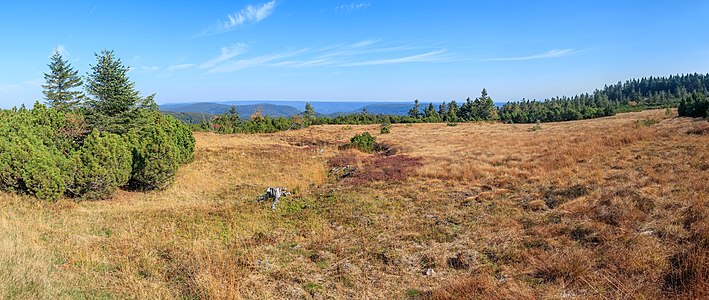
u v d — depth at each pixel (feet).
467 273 21.61
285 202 42.88
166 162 51.44
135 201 45.14
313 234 30.32
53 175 38.65
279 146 106.11
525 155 69.15
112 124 98.73
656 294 16.49
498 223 30.19
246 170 68.90
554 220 29.63
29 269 19.61
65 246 25.44
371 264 23.68
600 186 38.37
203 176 62.28
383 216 35.01
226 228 32.81
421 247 26.22
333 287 20.57
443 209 36.45
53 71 132.98
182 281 21.01
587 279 18.85
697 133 67.05
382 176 56.59
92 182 42.01
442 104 321.32
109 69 98.68
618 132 85.10
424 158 73.67
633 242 22.43
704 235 20.70
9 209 33.78
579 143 75.51
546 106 317.22
